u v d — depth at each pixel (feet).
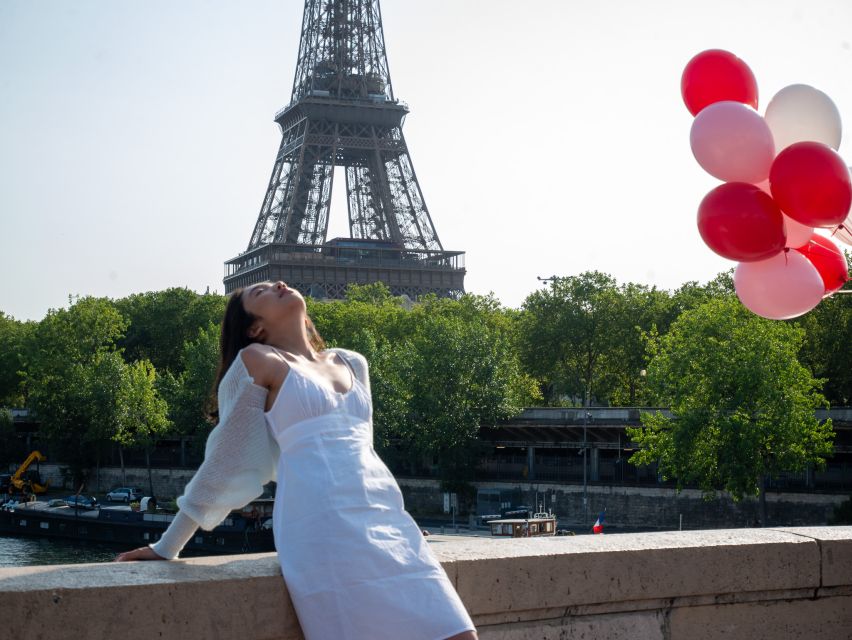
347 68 574.56
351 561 17.95
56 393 428.56
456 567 23.18
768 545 27.78
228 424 19.58
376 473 19.39
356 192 587.68
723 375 223.30
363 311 445.78
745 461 219.82
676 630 26.66
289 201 558.56
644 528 293.23
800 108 33.99
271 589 20.44
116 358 413.18
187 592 19.62
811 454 224.53
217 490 19.84
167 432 437.99
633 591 25.71
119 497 387.75
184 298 533.14
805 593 28.45
